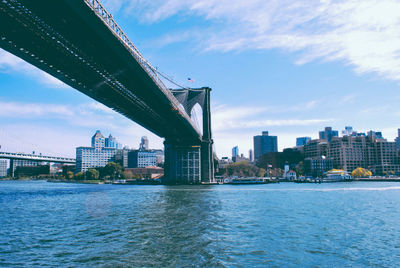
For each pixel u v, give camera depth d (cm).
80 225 3303
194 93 16238
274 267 1986
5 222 3553
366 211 4403
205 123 16188
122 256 2178
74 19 5075
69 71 6794
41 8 4691
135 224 3334
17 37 5328
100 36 5522
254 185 14838
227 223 3400
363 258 2172
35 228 3178
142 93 9012
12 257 2173
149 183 18850
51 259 2125
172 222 3453
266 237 2741
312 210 4506
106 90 8231
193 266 1991
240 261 2088
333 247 2434
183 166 15538
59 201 6153
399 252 2309
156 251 2297
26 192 9662
